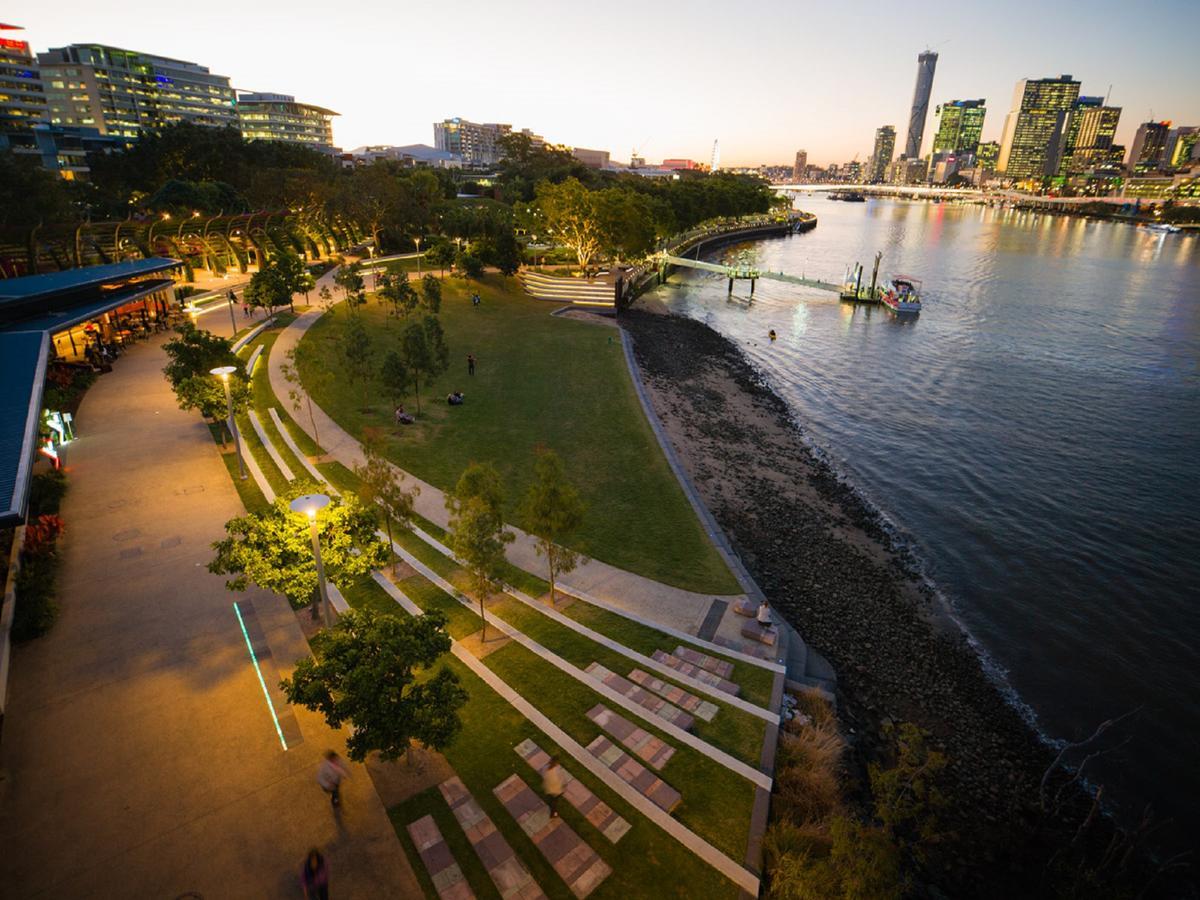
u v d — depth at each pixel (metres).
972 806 19.42
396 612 21.44
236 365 33.25
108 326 47.50
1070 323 91.94
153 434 33.03
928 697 23.77
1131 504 40.28
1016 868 17.52
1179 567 33.69
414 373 42.25
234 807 13.73
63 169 151.88
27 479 18.12
